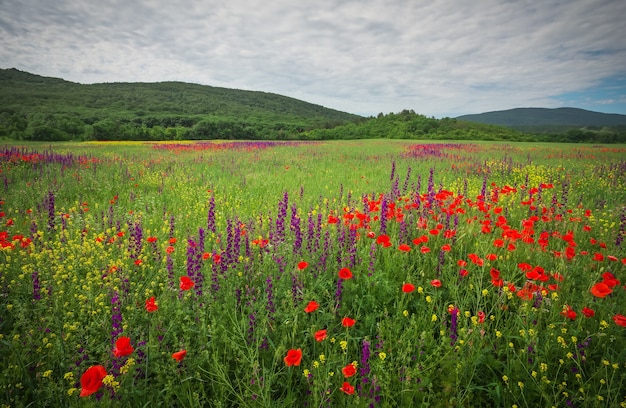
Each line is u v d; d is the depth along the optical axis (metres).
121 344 1.82
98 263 3.95
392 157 18.50
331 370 2.41
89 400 2.05
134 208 7.25
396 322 2.85
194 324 2.84
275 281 3.48
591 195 8.18
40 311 2.90
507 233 3.90
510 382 2.40
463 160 16.56
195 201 7.85
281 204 5.40
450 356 2.41
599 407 2.12
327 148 27.75
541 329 2.87
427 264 3.89
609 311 2.90
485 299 3.29
